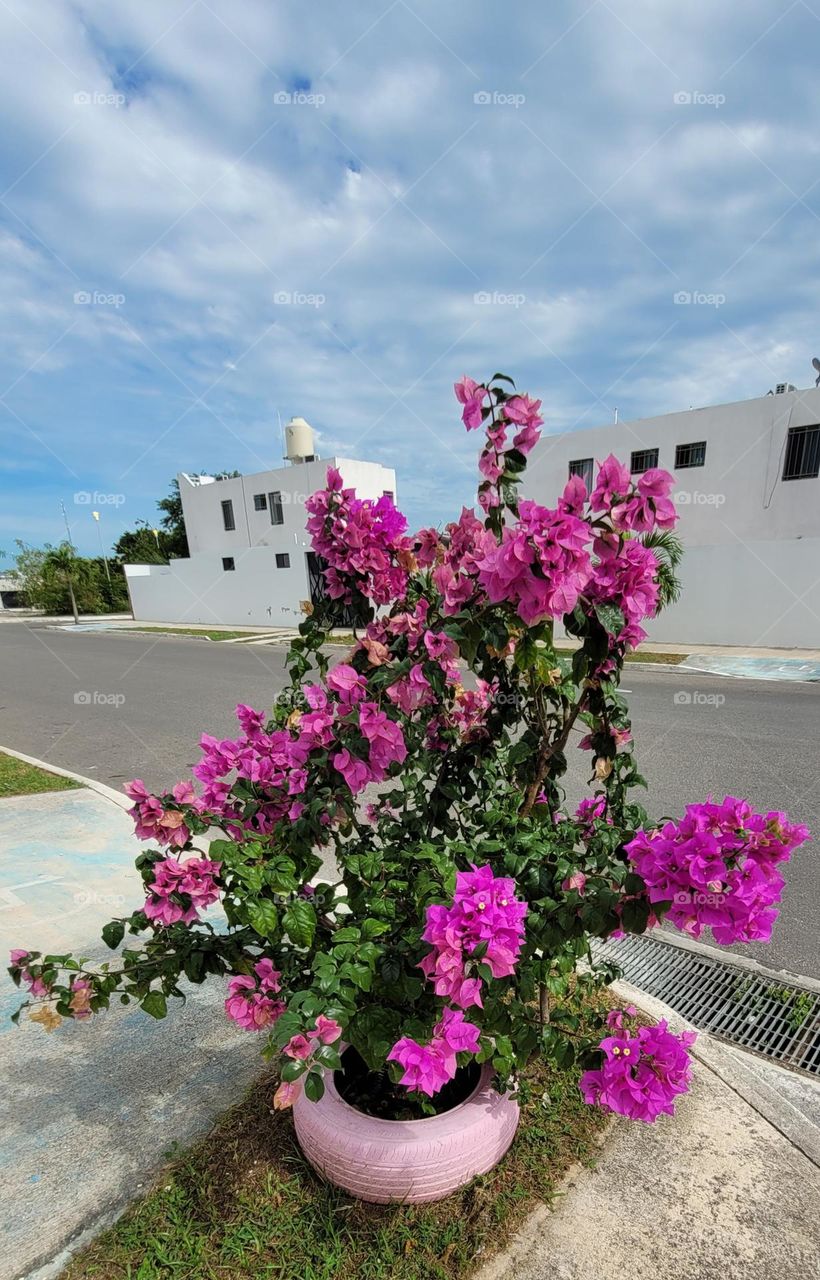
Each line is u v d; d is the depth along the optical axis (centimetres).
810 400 1322
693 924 106
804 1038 214
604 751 155
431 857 135
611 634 116
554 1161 157
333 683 132
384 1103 161
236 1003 132
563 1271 132
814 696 783
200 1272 132
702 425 1456
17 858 349
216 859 123
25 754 592
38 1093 183
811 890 304
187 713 757
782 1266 133
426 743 177
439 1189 142
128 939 265
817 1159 158
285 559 2169
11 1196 150
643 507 113
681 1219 143
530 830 155
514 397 135
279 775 153
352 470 2059
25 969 136
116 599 3606
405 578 159
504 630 126
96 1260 136
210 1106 177
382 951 124
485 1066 161
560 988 146
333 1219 141
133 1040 205
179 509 3828
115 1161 159
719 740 571
